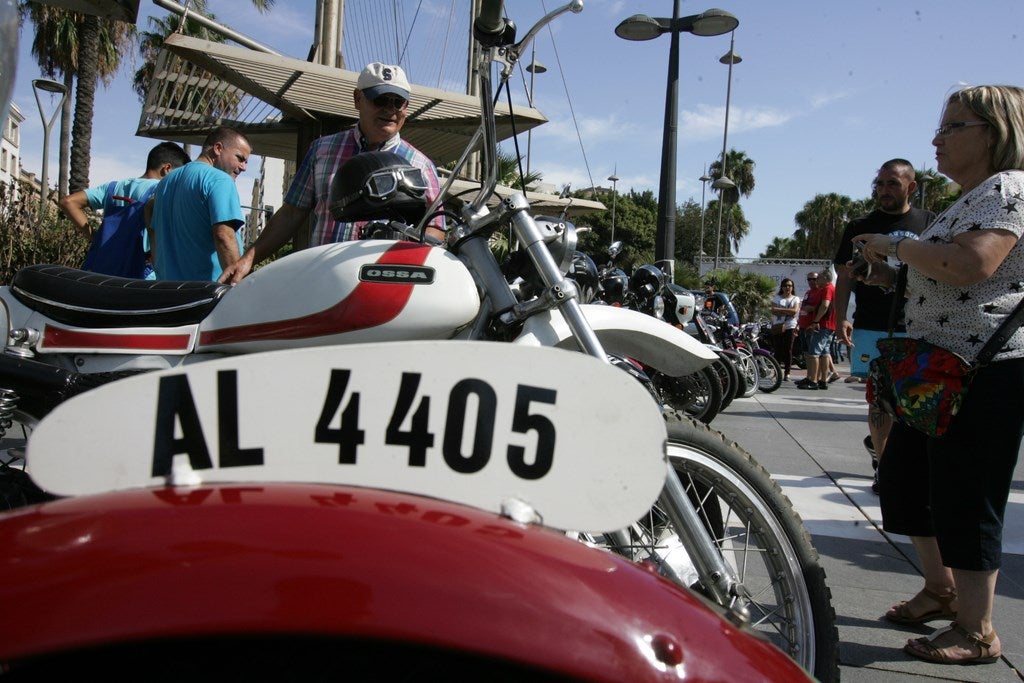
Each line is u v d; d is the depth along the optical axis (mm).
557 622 1044
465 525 1145
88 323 2254
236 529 1069
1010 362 2484
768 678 1111
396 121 3395
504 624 1027
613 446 1355
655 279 6992
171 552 1037
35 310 2340
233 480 1297
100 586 1004
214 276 3898
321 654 1153
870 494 4828
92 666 1131
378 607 1010
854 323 4441
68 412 1304
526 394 1360
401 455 1326
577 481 1345
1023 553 3826
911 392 2537
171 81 7980
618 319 2135
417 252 1979
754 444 6449
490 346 1372
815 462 5762
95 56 21547
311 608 1000
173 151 5492
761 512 2131
